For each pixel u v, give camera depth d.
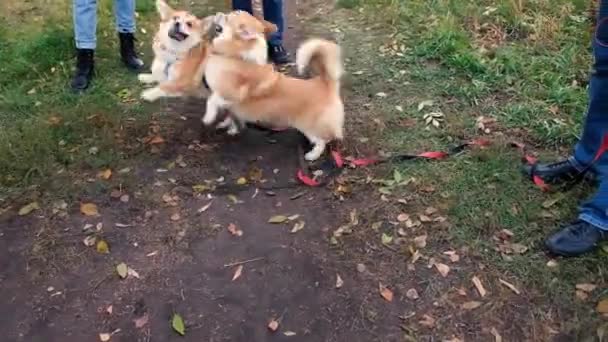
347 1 2.69
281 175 1.61
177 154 1.68
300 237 1.41
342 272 1.31
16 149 1.65
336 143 1.70
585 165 1.48
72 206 1.50
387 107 1.89
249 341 1.17
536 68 2.06
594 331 1.16
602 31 1.31
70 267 1.33
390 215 1.46
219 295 1.27
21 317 1.22
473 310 1.22
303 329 1.19
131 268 1.33
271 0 2.09
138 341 1.17
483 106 1.89
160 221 1.46
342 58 2.21
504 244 1.37
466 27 2.37
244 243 1.39
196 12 2.66
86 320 1.21
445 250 1.36
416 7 2.55
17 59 2.10
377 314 1.22
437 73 2.08
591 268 1.29
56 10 2.54
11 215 1.47
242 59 1.59
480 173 1.57
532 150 1.69
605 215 1.31
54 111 1.83
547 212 1.45
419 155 1.63
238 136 1.76
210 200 1.52
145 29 2.40
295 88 1.60
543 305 1.22
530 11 2.44
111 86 1.99
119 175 1.60
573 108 1.85
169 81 1.72
